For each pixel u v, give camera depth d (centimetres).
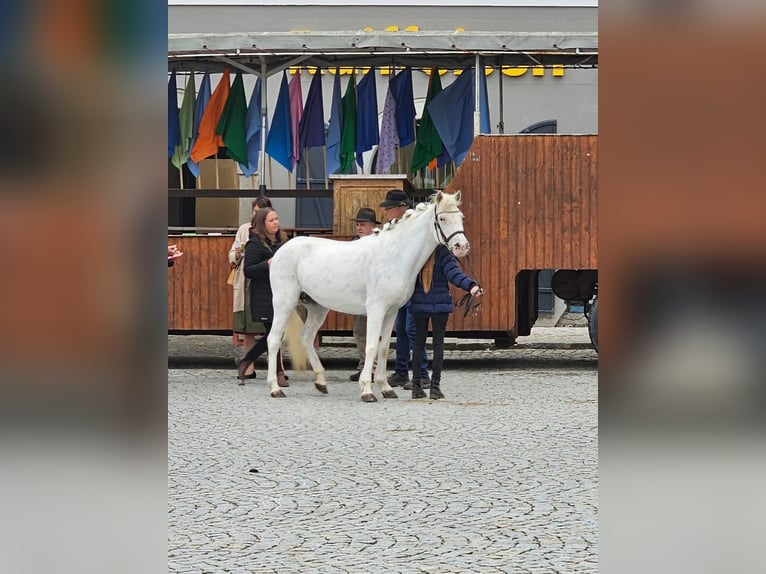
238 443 1170
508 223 2062
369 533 741
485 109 2181
